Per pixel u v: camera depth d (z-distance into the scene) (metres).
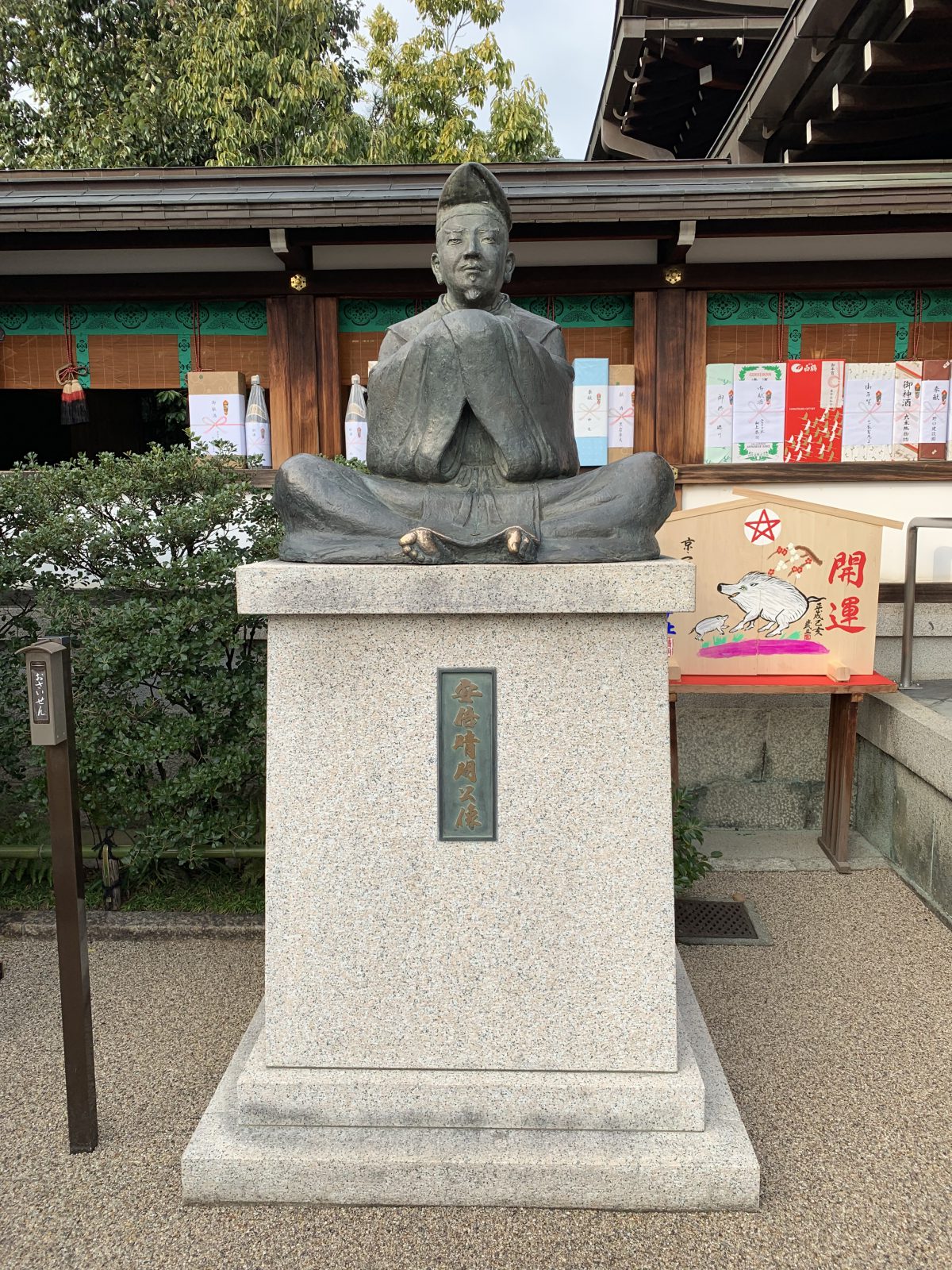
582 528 2.51
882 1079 2.99
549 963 2.52
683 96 10.16
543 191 5.31
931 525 5.19
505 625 2.43
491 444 2.70
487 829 2.49
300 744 2.50
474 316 2.62
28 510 4.30
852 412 5.71
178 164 12.88
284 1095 2.52
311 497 2.59
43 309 5.80
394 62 14.45
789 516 4.59
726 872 4.80
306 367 5.75
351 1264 2.25
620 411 5.72
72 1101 2.64
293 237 5.35
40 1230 2.38
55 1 12.90
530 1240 2.32
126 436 9.95
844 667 4.60
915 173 5.65
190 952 3.92
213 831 4.11
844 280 5.57
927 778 4.38
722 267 5.57
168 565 4.18
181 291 5.67
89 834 4.73
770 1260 2.26
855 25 6.03
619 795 2.46
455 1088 2.50
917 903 4.40
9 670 4.22
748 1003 3.47
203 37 12.19
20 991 3.59
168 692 4.08
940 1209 2.42
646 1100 2.48
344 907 2.53
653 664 2.43
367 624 2.45
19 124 13.42
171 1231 2.37
